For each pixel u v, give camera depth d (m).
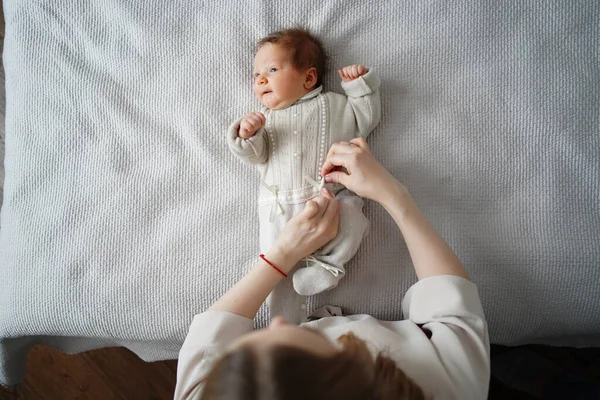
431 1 0.97
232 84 0.98
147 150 0.96
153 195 0.95
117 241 0.93
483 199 0.92
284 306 0.85
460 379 0.57
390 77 0.96
